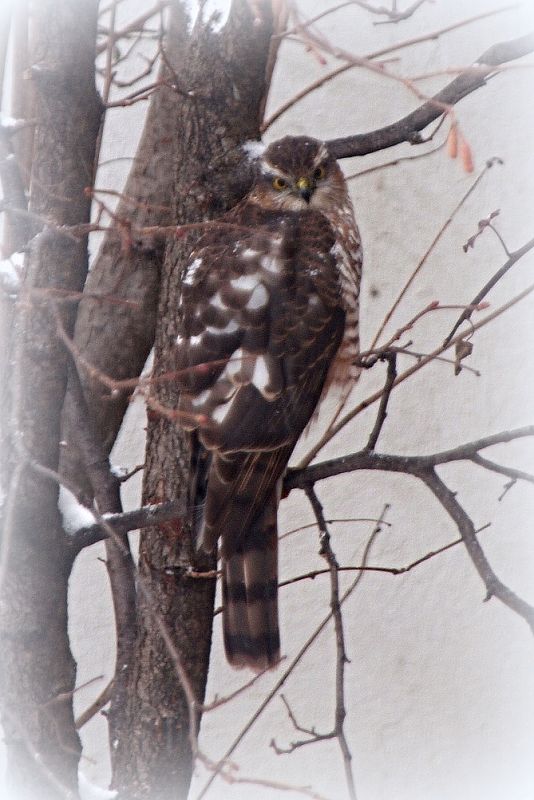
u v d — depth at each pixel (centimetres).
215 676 1160
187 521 761
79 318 856
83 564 1171
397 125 862
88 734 1149
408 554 1198
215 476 721
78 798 611
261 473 732
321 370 780
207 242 801
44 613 723
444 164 1207
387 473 1200
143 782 784
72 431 812
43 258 685
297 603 1182
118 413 866
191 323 765
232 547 721
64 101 688
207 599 800
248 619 731
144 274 862
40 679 729
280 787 600
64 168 693
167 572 787
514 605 655
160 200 860
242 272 774
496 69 611
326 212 856
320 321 780
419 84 1181
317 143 864
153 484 789
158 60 1080
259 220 830
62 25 686
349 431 1189
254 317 759
